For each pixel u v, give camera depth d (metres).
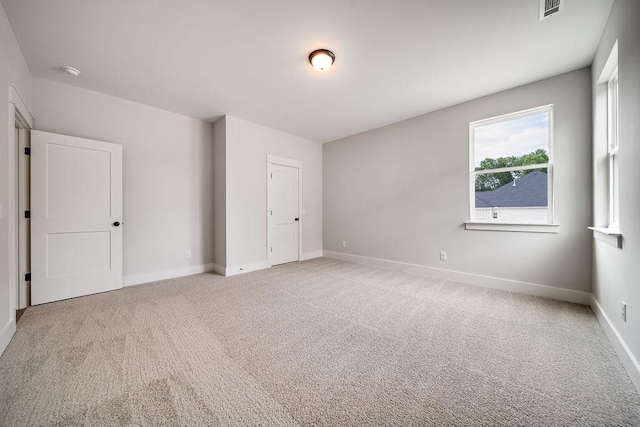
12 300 1.94
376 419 1.17
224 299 2.76
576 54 2.33
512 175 3.07
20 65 2.24
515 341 1.87
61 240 2.72
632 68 1.47
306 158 5.05
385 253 4.27
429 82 2.85
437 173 3.62
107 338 1.90
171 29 2.01
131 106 3.31
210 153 4.09
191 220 3.87
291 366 1.57
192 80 2.80
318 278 3.61
